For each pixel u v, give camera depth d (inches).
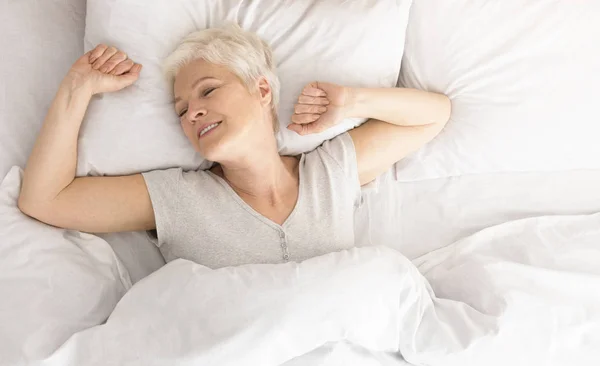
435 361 51.2
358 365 48.9
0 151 52.6
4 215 49.3
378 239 60.6
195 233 52.5
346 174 56.2
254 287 46.4
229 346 43.9
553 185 63.4
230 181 54.9
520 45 59.6
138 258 55.1
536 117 60.7
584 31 59.4
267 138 52.6
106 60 51.6
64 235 51.9
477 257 58.1
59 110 49.3
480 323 53.0
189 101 51.3
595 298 55.9
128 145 53.2
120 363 43.9
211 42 51.8
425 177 62.6
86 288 49.3
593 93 60.4
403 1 57.1
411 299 50.8
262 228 53.1
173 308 45.7
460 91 60.5
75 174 52.1
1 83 54.9
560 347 54.0
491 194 62.8
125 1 52.9
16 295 46.8
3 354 44.2
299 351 46.2
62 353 44.6
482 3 59.4
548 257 58.5
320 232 54.2
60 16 58.7
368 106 55.8
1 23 56.7
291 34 56.6
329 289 47.1
